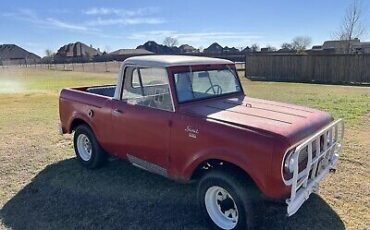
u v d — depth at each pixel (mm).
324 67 20297
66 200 4281
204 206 3578
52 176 5074
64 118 5527
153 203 4156
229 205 3408
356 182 4719
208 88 4277
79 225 3701
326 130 3660
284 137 3008
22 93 16594
